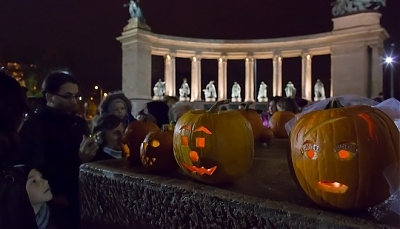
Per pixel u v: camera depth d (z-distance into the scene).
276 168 4.94
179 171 4.70
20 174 3.77
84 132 7.16
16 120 3.88
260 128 7.30
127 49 42.03
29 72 62.72
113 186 4.52
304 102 19.09
